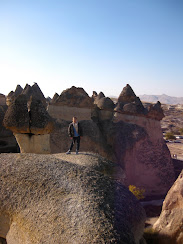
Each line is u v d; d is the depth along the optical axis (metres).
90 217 3.93
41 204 4.36
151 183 18.16
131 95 21.28
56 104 18.03
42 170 5.08
